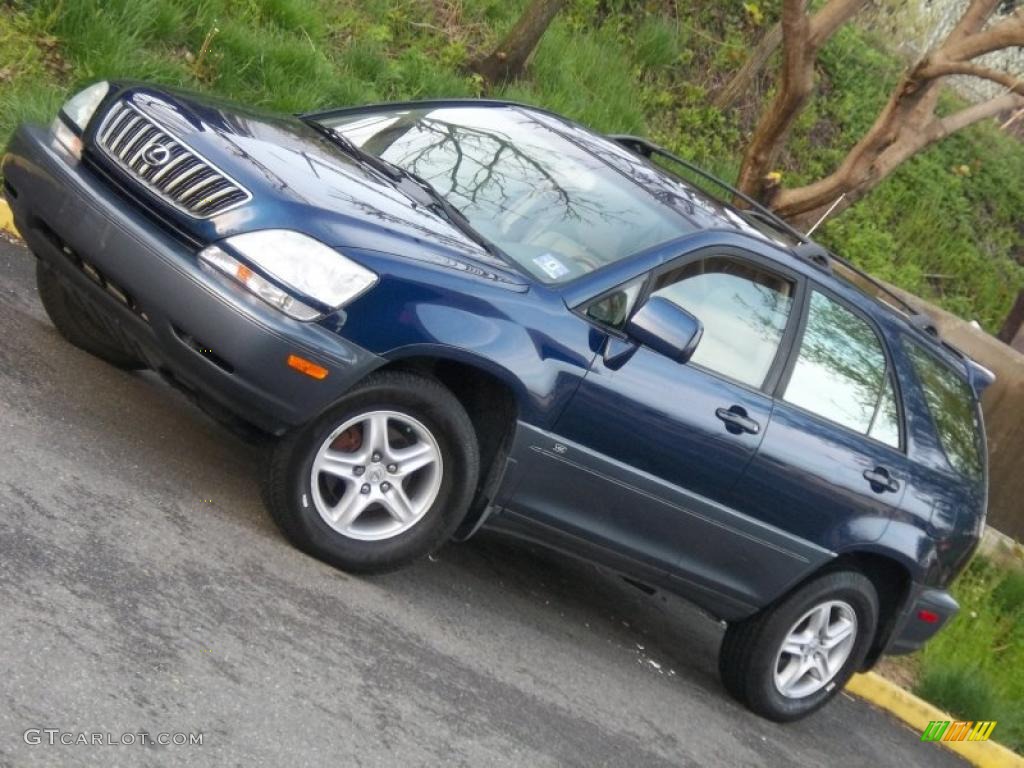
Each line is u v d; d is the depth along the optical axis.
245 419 5.36
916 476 6.91
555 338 5.70
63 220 5.45
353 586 5.58
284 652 4.78
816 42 11.00
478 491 5.91
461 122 6.81
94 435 5.70
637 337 5.80
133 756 3.82
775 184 11.87
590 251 6.02
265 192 5.33
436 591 6.10
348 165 5.99
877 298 7.15
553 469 5.88
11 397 5.66
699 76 16.70
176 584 4.83
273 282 5.20
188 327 5.19
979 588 10.38
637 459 6.02
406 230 5.54
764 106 17.16
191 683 4.31
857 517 6.65
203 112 5.83
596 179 6.44
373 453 5.52
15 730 3.70
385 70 12.01
